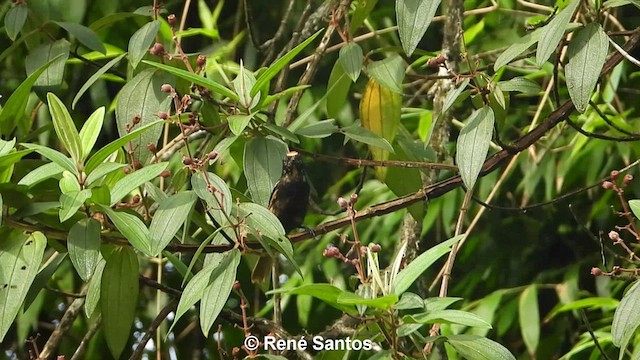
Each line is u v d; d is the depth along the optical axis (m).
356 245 3.54
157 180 4.09
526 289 4.42
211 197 3.57
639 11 4.55
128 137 3.58
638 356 3.54
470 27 4.51
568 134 4.55
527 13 4.28
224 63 4.33
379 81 3.77
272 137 3.69
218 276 3.54
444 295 3.75
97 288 3.76
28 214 3.59
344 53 3.80
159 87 3.75
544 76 4.46
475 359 3.50
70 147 3.59
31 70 3.86
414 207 3.90
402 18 3.60
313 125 3.78
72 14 4.21
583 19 3.66
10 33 3.86
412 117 4.48
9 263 3.56
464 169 3.60
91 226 3.57
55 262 3.72
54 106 3.59
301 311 4.48
